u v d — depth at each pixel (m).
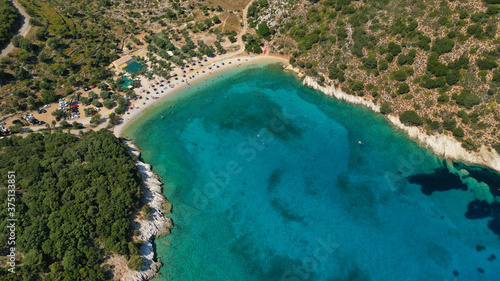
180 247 87.19
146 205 92.19
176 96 135.25
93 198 85.19
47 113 123.31
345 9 140.25
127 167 95.38
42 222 77.69
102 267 76.31
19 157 92.50
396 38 124.56
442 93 110.44
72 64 140.12
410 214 92.31
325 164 107.19
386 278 80.31
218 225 92.38
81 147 100.19
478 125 103.06
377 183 100.50
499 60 104.62
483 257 82.69
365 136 114.75
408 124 112.88
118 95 129.62
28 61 135.62
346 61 131.38
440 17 118.06
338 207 95.38
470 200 93.81
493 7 108.62
